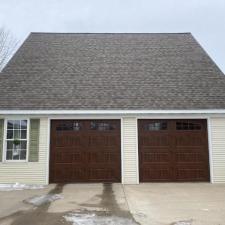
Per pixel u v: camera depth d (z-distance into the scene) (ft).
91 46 56.03
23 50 54.19
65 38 57.82
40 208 28.55
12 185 42.98
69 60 52.75
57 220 24.36
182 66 52.11
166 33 59.52
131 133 45.68
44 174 44.75
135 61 52.90
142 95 47.01
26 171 44.78
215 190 38.73
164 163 45.50
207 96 47.16
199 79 49.80
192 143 45.91
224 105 45.91
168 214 26.30
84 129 45.85
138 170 45.14
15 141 45.32
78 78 49.52
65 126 45.93
